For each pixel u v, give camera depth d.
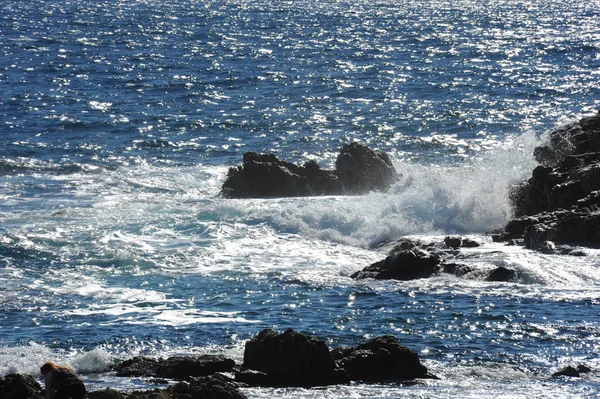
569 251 96.38
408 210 115.94
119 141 171.75
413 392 61.41
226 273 95.50
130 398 54.72
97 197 132.00
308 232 113.19
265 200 127.56
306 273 95.62
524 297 83.62
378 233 112.50
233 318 80.38
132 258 99.81
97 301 86.06
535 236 100.38
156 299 86.62
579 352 69.94
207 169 151.50
